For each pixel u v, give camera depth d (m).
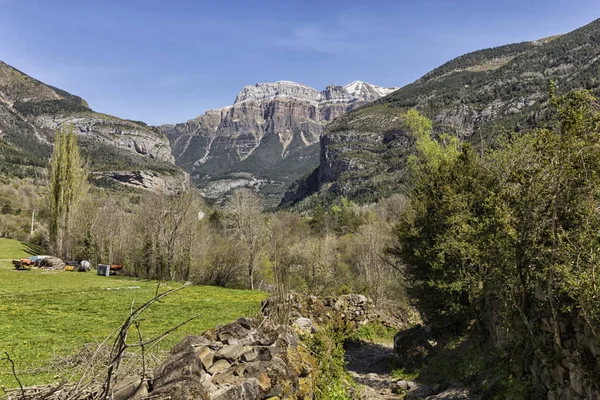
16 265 39.81
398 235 18.62
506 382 9.96
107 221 51.09
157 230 39.06
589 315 6.33
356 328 20.94
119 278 37.31
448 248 14.09
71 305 18.98
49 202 51.12
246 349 6.21
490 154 11.29
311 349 9.58
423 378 13.61
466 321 15.99
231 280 38.91
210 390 4.91
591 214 6.62
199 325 14.74
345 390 10.45
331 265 31.70
